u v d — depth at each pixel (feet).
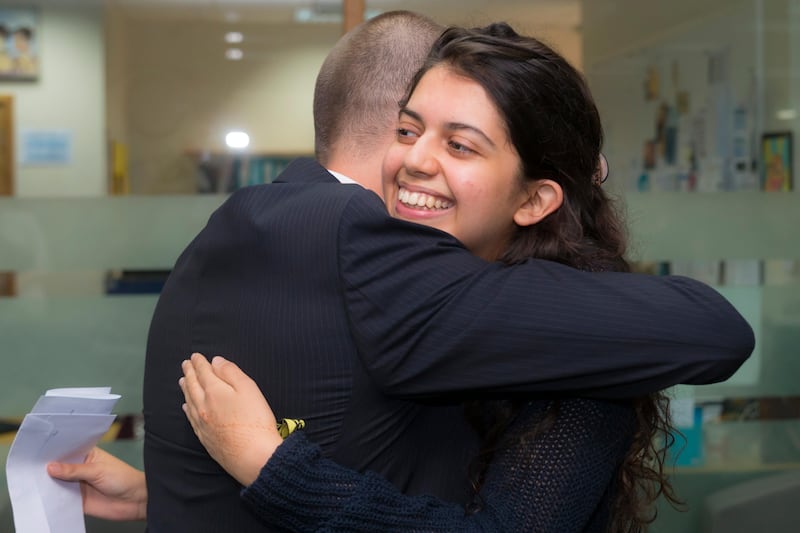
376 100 4.09
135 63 7.71
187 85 7.79
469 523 3.24
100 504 4.28
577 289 3.14
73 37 7.61
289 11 7.86
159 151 7.79
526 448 3.36
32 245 7.72
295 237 3.37
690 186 8.34
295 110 7.93
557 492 3.30
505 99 3.34
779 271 8.42
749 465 8.52
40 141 7.65
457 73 3.40
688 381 3.09
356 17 7.95
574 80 3.55
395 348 3.15
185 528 3.59
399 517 3.17
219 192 7.88
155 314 3.87
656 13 8.20
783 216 8.41
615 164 8.23
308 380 3.30
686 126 8.30
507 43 3.42
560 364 3.07
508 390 3.16
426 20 4.32
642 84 8.23
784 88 8.34
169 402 3.66
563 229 3.64
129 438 7.89
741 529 8.44
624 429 3.50
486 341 3.09
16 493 3.83
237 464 3.21
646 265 8.32
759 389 8.52
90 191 7.73
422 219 3.48
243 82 7.85
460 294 3.14
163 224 7.83
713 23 8.26
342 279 3.26
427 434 3.51
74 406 3.73
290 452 3.14
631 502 3.89
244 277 3.48
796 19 8.28
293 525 3.19
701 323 3.07
